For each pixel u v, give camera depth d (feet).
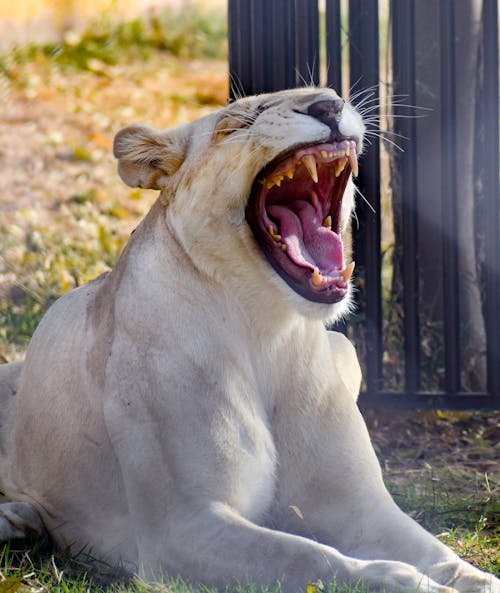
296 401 30.35
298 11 44.11
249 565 26.30
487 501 35.09
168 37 110.42
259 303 29.66
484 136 43.70
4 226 62.95
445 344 43.60
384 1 93.66
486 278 43.80
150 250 30.17
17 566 30.42
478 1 45.34
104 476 30.50
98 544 31.19
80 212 66.03
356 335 45.11
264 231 29.40
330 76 44.11
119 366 29.71
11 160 73.36
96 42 106.01
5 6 109.81
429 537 28.25
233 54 44.65
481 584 25.67
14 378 35.68
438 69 44.57
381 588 25.00
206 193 29.27
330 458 30.12
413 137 43.24
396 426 44.14
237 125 29.12
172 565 27.58
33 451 32.63
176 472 28.27
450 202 43.06
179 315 29.35
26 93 87.20
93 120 82.58
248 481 28.91
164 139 30.37
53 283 56.24
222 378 29.17
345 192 30.89
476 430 43.88
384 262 52.90
